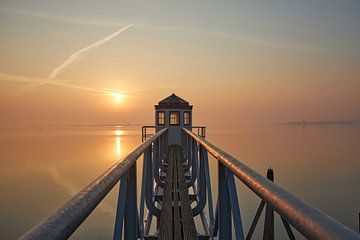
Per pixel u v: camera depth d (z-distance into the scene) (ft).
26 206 153.48
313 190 185.78
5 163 336.49
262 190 3.95
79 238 106.42
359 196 168.66
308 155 390.01
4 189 197.06
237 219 6.70
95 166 299.38
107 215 133.18
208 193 14.02
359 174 243.40
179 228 11.96
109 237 107.96
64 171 271.49
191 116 58.03
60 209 3.16
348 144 609.01
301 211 2.92
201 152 16.33
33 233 2.55
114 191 177.68
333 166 289.53
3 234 113.50
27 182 221.66
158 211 15.96
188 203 14.85
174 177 21.80
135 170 8.30
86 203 3.56
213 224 12.41
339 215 133.90
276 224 109.09
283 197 3.38
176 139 55.72
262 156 374.63
